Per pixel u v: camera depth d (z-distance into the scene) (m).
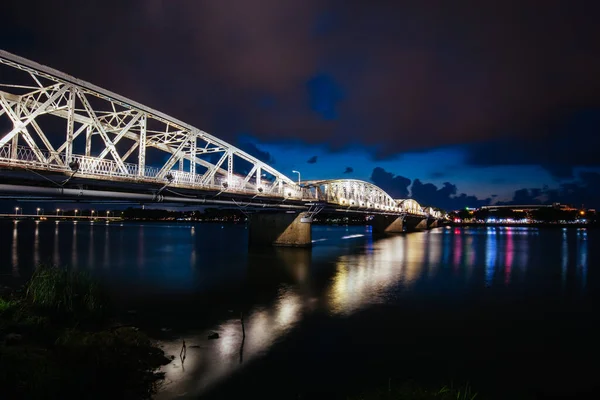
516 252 70.81
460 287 35.06
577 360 18.11
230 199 50.94
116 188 34.59
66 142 29.12
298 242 69.31
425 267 48.41
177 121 40.94
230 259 54.31
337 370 16.58
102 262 50.28
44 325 18.23
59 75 28.89
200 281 36.59
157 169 38.25
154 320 23.16
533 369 17.08
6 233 118.75
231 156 49.69
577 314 26.03
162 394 14.08
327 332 21.48
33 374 13.04
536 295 31.98
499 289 34.38
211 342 19.55
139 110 36.56
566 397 14.67
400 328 22.44
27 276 37.62
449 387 15.15
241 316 23.41
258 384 15.11
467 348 19.47
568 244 93.44
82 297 23.78
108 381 14.23
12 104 27.84
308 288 33.75
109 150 32.66
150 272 41.84
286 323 23.06
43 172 27.25
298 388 14.88
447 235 140.00
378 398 12.90
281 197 58.62
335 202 80.62
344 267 47.38
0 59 25.66
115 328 20.81
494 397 14.58
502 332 22.05
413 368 16.95
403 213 152.12
